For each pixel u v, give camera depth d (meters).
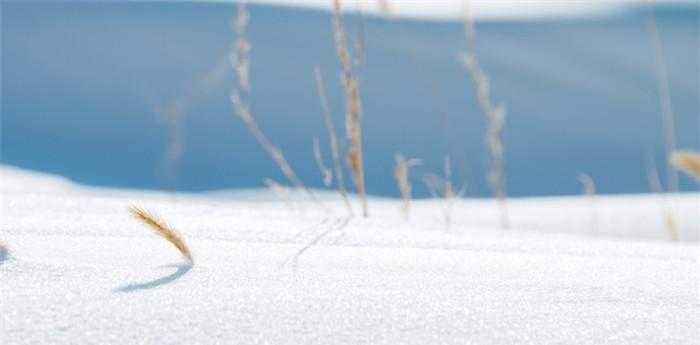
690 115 30.92
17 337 4.11
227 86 29.88
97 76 29.98
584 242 7.19
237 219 7.21
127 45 33.00
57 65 30.50
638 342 4.64
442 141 26.55
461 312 4.82
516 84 32.50
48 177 20.41
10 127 25.12
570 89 32.62
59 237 5.87
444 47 35.56
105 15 36.62
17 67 30.28
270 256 5.81
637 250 6.89
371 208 14.07
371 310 4.71
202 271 5.23
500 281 5.49
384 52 34.03
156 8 38.09
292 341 4.31
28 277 4.86
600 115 29.98
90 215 6.81
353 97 9.44
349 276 5.38
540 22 41.00
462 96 30.73
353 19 36.91
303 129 27.03
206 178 22.11
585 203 16.39
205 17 37.00
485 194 22.91
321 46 34.25
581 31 40.25
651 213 14.97
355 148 9.11
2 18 35.06
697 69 35.88
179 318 4.43
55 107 27.03
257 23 36.31
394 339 4.43
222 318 4.46
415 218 10.03
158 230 5.36
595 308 5.07
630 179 24.84
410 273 5.57
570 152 26.81
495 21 40.53
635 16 43.38
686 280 5.81
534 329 4.69
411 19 38.56
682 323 4.93
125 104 27.80
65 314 4.37
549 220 14.71
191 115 27.12
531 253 6.50
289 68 31.97
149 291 4.76
